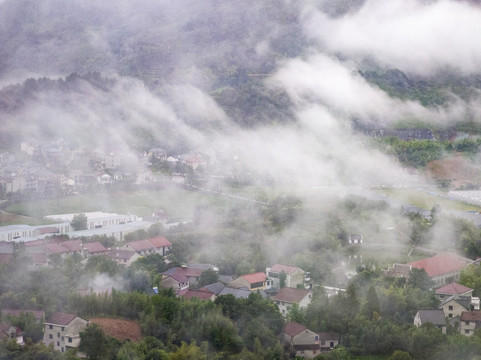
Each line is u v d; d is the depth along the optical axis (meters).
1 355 170.38
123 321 197.62
